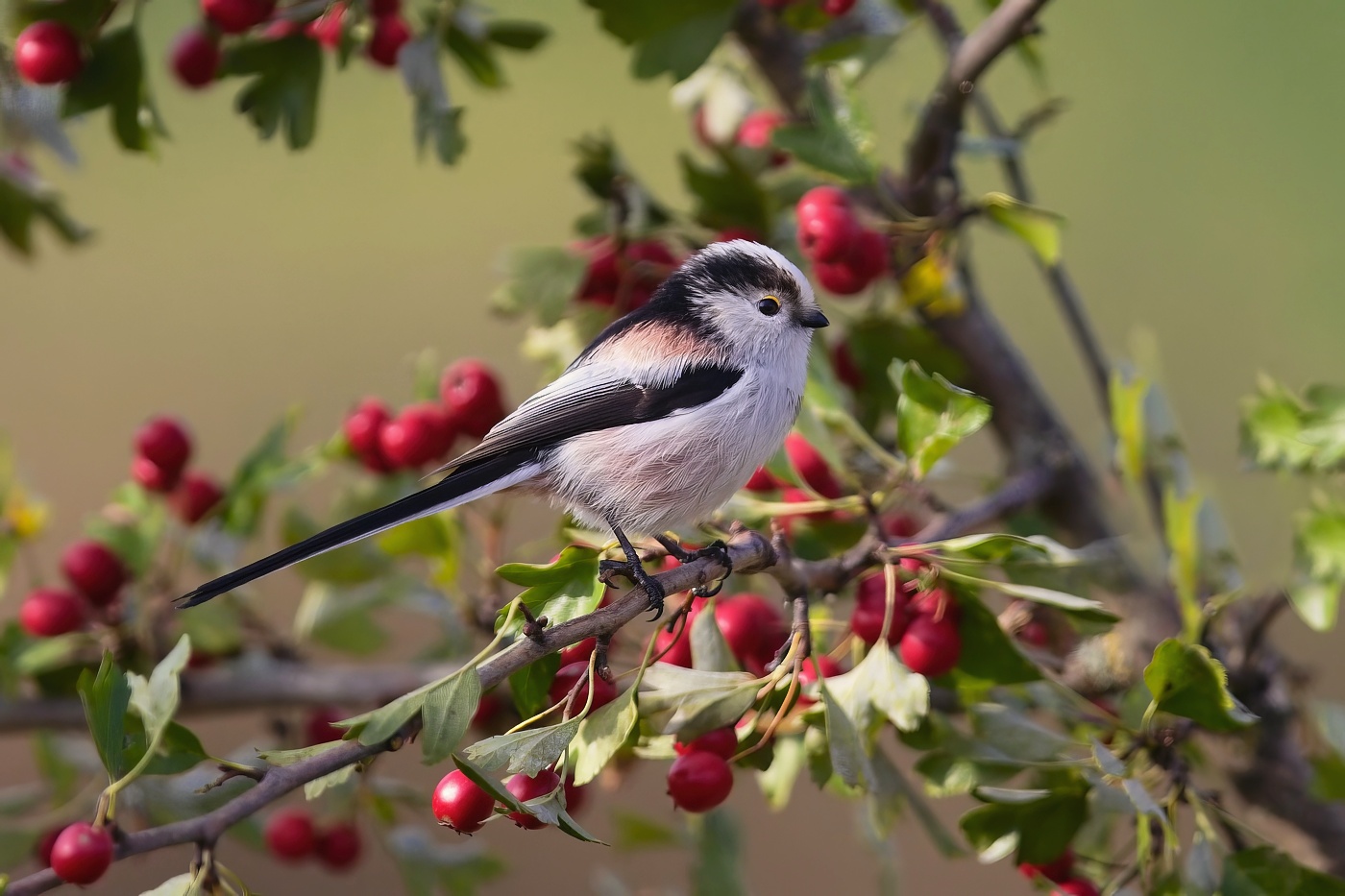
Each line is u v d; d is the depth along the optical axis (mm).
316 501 13938
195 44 8383
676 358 8359
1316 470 8039
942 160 8562
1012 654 7000
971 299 9367
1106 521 9102
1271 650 8461
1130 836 7980
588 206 18297
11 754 14430
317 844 9320
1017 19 7898
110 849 5383
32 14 7551
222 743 13922
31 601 8828
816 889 13555
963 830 6750
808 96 8336
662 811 13992
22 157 9742
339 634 9297
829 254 8195
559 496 8383
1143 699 7125
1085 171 18625
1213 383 15867
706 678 6594
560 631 6008
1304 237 17531
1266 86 19406
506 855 14062
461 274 17578
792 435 8430
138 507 9445
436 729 5602
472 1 8727
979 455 13625
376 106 19453
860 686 6719
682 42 7656
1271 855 6516
